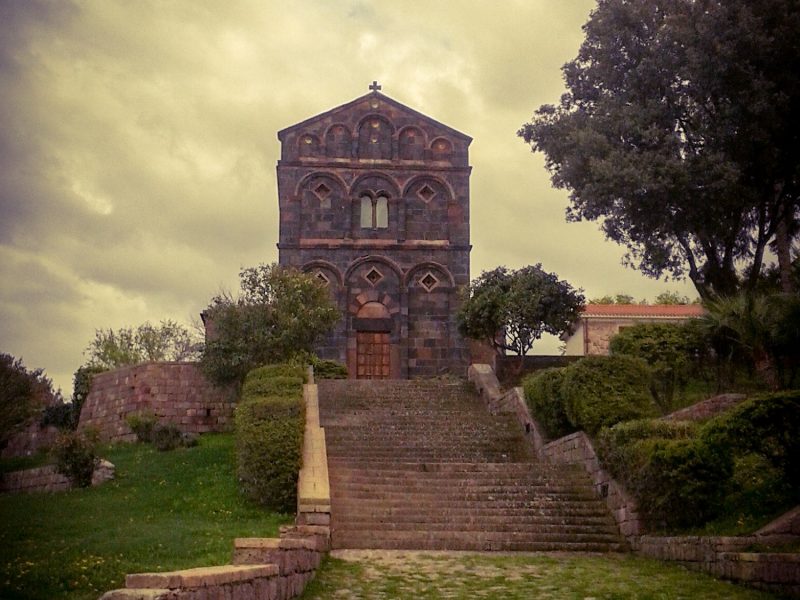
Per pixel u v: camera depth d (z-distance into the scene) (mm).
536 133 41156
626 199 36750
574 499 21969
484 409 34031
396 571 16469
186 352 63094
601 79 40094
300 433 22938
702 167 35406
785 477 17797
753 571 14930
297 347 35531
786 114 35906
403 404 34500
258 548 12836
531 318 40938
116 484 26125
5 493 30188
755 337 28500
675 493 18359
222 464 27344
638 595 14484
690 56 35531
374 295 47031
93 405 38375
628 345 30031
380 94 48969
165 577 8953
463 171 48688
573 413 24328
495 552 19078
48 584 14117
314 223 47500
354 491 22141
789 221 38094
